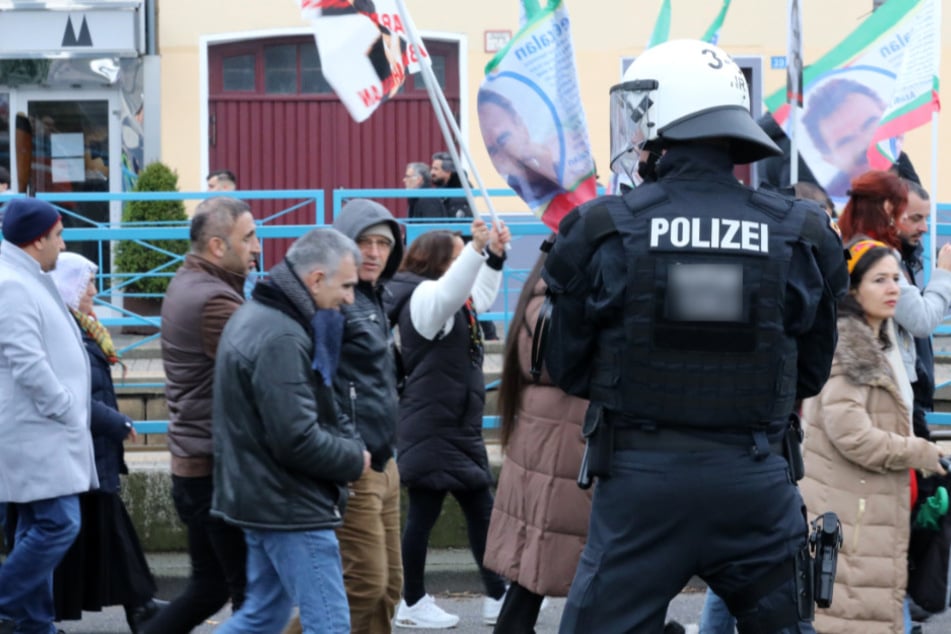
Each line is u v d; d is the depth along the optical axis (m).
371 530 5.20
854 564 5.43
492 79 6.19
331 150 14.84
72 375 5.99
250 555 4.96
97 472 6.44
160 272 10.65
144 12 14.45
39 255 5.96
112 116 14.45
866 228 5.89
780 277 4.01
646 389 4.02
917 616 6.28
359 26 6.29
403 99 14.80
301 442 4.65
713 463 4.03
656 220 4.02
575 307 4.13
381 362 5.17
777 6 14.51
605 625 4.09
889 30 7.54
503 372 5.40
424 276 6.53
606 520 4.12
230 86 14.78
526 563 5.25
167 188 12.72
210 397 5.56
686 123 4.11
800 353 4.25
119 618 7.36
